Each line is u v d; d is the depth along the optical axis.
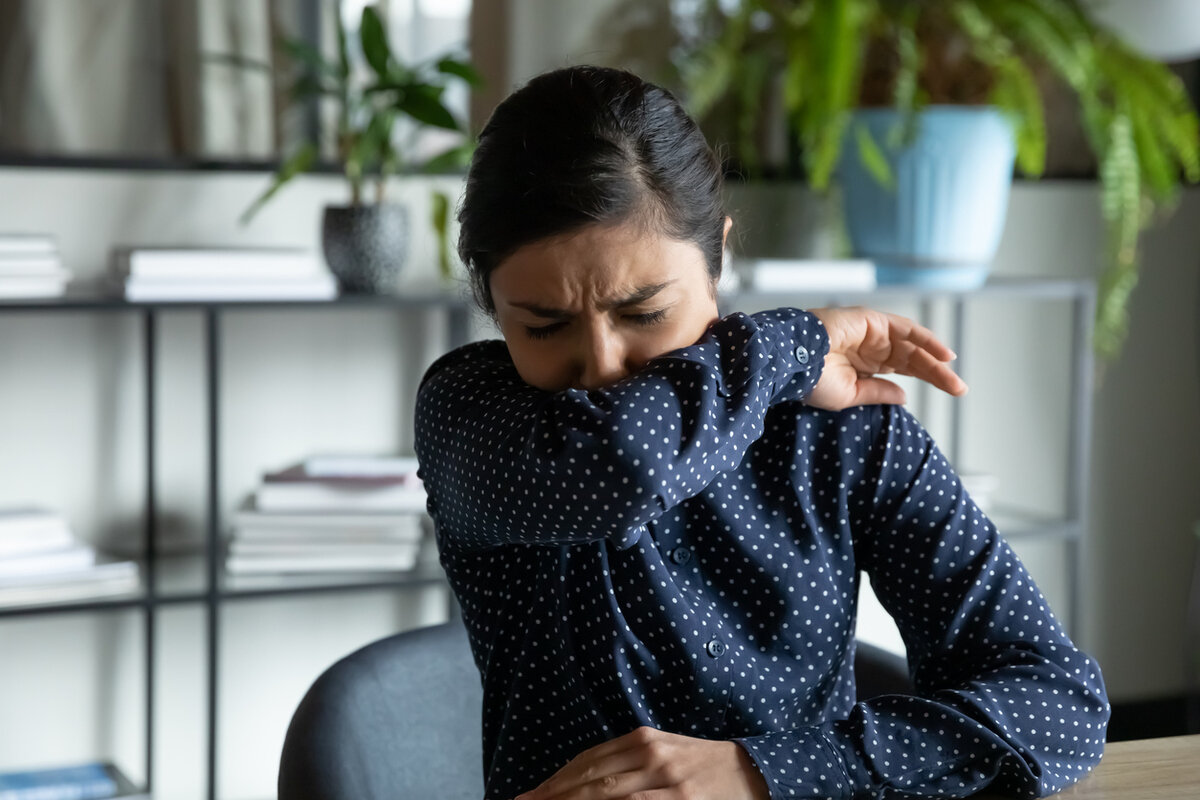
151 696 2.23
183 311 2.04
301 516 2.16
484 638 1.08
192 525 2.35
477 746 1.22
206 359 2.29
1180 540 3.03
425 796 1.16
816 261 2.40
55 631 2.30
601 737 1.01
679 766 0.86
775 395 0.98
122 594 2.04
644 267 0.89
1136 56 2.42
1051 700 0.93
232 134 2.30
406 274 2.44
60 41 2.20
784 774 0.86
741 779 0.86
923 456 1.05
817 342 0.98
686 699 1.01
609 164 0.87
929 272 2.41
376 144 2.17
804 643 1.04
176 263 2.03
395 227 2.17
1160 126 2.50
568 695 1.02
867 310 1.04
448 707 1.20
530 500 0.90
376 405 2.46
